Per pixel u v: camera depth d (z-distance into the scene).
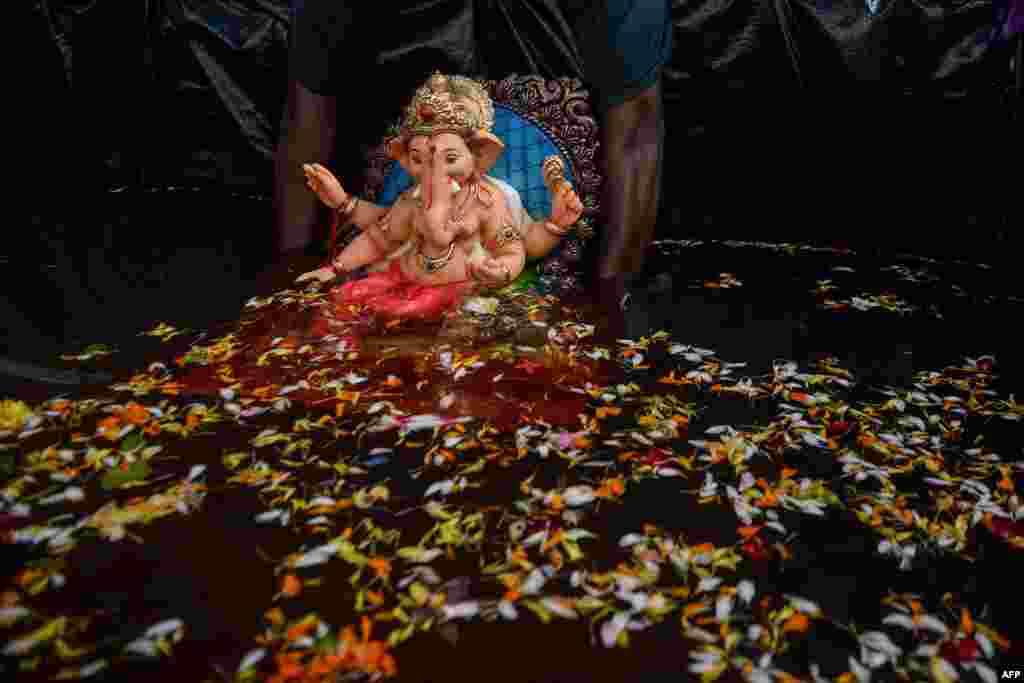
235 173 6.36
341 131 4.71
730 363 3.51
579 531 2.31
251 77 6.07
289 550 2.20
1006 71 5.00
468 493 2.49
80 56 5.96
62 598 1.98
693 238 5.60
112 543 2.19
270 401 2.98
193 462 2.59
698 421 3.01
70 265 4.42
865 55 5.10
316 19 4.16
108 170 6.33
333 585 2.08
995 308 4.30
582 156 4.30
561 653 1.89
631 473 2.64
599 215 4.38
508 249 3.98
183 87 6.09
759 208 5.74
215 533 2.26
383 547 2.23
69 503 2.35
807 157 5.59
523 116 4.37
